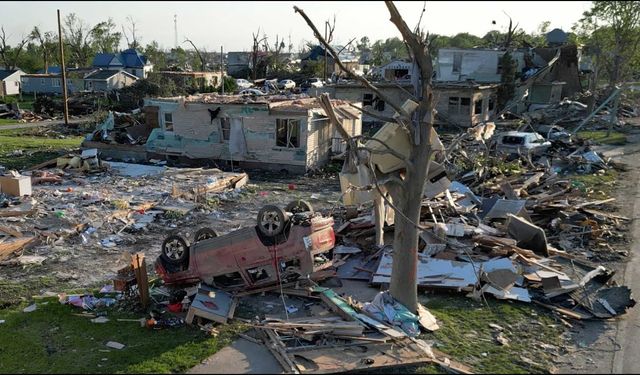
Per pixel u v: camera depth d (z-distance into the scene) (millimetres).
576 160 24219
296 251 10078
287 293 10406
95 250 13641
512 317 9836
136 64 78062
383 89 38656
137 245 14094
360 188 10406
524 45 50938
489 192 17812
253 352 8320
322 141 25203
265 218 10141
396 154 8836
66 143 32094
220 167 25594
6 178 17844
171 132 26750
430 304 10352
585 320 9828
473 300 10539
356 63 73312
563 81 48594
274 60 74000
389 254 11984
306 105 25094
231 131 24984
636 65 50188
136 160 27594
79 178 22016
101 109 44812
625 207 17547
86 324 9453
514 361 8297
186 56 104375
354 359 7984
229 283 10742
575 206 16109
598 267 11430
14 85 70375
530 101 44156
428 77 8484
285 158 24391
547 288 10602
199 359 8125
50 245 13797
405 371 7809
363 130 36375
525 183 18547
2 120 45500
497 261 11312
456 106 37000
